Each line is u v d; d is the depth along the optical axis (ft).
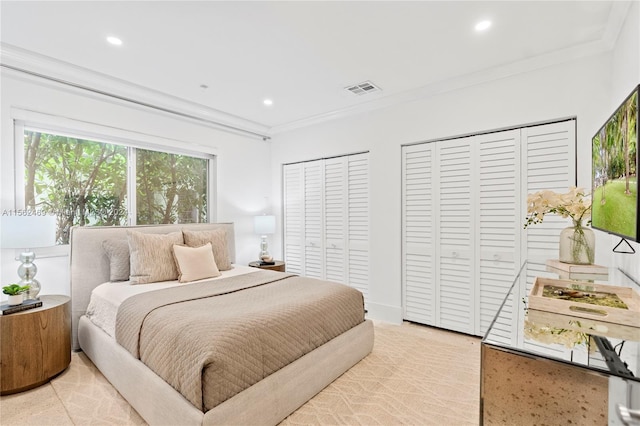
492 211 9.09
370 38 7.20
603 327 3.28
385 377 7.00
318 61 8.30
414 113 10.43
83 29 6.80
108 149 10.05
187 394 4.58
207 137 12.49
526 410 2.80
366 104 11.34
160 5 5.98
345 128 12.28
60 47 7.54
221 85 9.83
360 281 12.03
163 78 9.29
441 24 6.65
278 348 5.62
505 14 6.31
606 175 5.13
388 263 11.08
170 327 5.35
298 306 6.40
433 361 7.79
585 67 7.63
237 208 13.58
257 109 12.10
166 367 5.09
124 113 10.05
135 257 8.62
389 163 11.04
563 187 7.99
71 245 8.53
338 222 12.68
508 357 2.89
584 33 7.00
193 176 12.45
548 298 3.75
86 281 8.63
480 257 9.29
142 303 6.56
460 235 9.66
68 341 7.47
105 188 9.98
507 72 8.59
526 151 8.54
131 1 5.85
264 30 6.86
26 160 8.38
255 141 14.38
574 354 2.76
